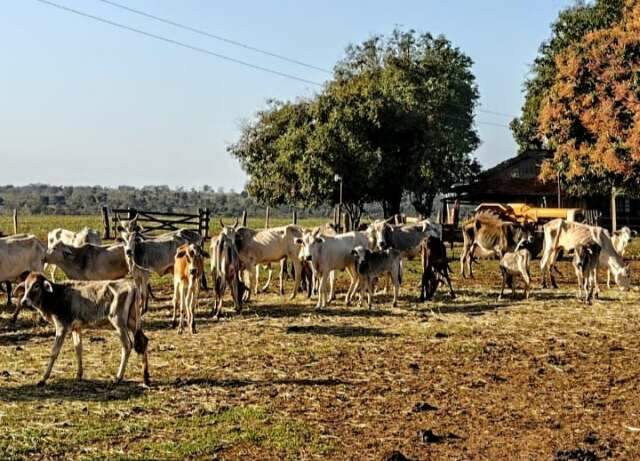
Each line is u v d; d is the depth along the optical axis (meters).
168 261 20.08
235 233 21.80
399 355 14.96
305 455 9.58
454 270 30.25
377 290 23.92
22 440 9.88
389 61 60.06
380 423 10.86
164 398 11.81
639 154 32.31
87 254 19.02
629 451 9.92
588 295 21.78
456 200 54.72
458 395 12.32
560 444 10.13
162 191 149.25
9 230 53.16
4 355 14.41
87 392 12.07
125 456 9.40
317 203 45.16
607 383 13.17
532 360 14.76
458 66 65.88
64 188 172.88
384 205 49.25
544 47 54.28
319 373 13.49
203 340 16.03
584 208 54.12
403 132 46.16
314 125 45.25
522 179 55.12
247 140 47.25
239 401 11.74
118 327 12.39
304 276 23.58
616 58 34.88
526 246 23.73
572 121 36.06
